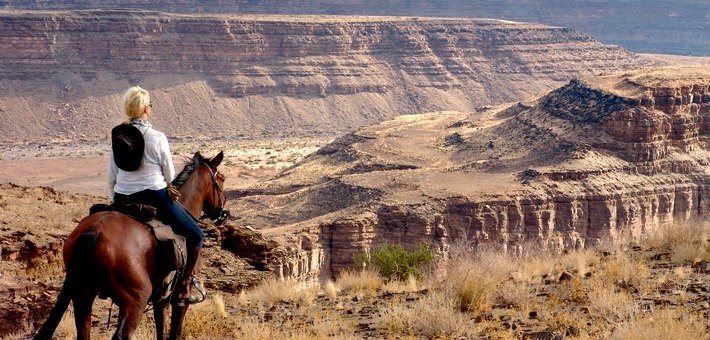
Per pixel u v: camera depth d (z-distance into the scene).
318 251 83.69
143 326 16.06
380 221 92.06
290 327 15.97
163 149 11.88
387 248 27.98
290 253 45.50
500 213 98.94
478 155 133.00
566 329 14.08
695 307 14.91
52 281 19.97
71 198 28.09
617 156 118.00
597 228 106.94
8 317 18.03
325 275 85.31
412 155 140.62
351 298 19.34
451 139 145.62
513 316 15.43
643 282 17.31
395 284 21.31
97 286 10.84
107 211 11.55
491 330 14.49
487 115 163.75
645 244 22.45
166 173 11.95
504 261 20.23
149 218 11.62
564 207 104.81
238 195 135.12
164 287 11.77
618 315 14.30
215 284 23.75
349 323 16.02
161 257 11.51
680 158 120.50
